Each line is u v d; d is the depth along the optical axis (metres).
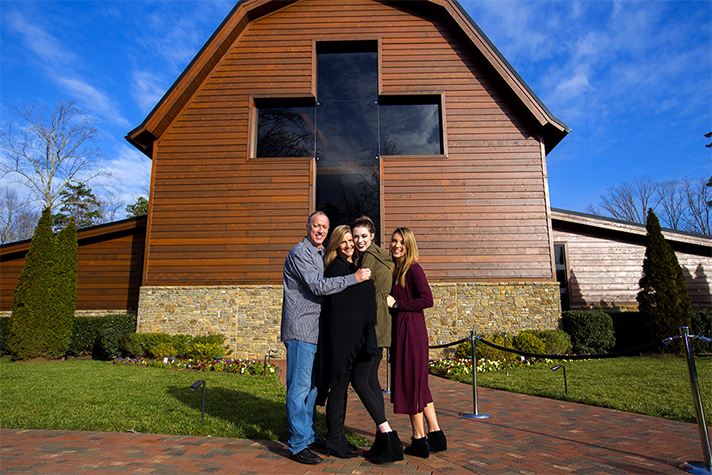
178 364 9.02
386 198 10.90
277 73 11.62
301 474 2.95
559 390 6.16
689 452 3.48
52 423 4.32
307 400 3.34
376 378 3.43
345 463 3.20
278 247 10.77
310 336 3.41
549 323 10.34
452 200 10.84
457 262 10.58
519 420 4.69
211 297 10.62
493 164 11.01
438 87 11.41
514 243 10.66
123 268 12.12
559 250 12.39
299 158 11.17
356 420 4.82
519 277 10.53
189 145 11.34
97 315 11.87
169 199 11.11
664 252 10.42
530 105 10.76
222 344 10.32
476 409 4.95
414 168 11.02
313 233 3.57
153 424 4.28
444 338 10.30
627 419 4.65
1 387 6.35
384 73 11.53
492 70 11.16
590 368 8.09
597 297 12.12
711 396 5.48
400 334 3.57
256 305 10.55
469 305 10.41
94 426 4.21
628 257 12.30
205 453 3.40
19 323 10.10
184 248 10.88
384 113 11.61
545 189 10.87
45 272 10.45
